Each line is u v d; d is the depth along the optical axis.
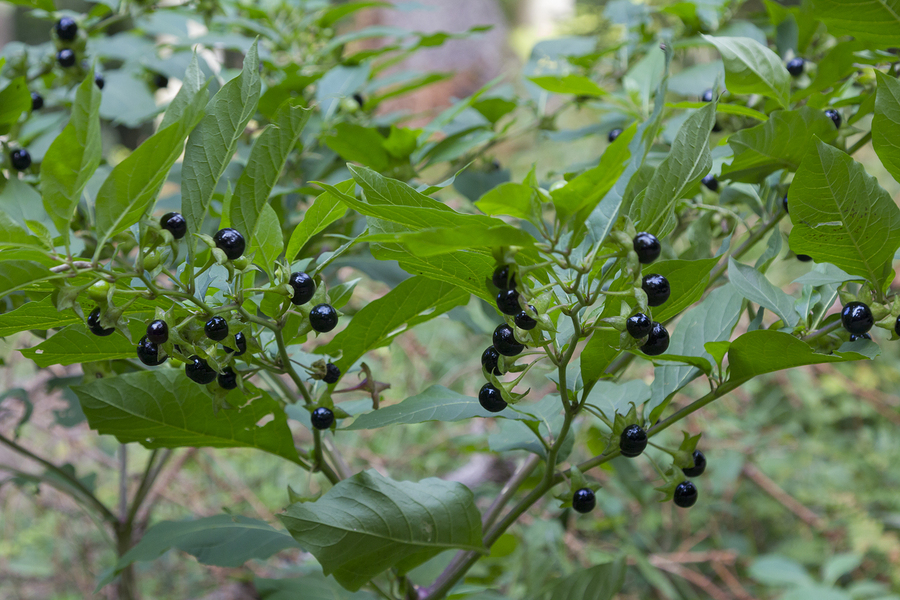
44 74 1.19
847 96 1.09
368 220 0.85
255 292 0.82
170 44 1.25
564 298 0.84
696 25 1.37
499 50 4.78
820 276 0.87
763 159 0.95
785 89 0.95
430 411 0.89
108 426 0.92
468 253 0.83
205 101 0.76
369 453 2.09
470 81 4.59
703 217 1.02
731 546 2.37
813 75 1.07
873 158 3.09
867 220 0.82
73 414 1.19
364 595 1.06
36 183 1.13
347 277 1.64
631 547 1.90
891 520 2.37
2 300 1.01
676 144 0.78
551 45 1.40
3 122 1.05
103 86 1.20
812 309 0.90
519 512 0.93
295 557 1.82
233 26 1.43
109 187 0.75
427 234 0.72
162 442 0.95
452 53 4.61
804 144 0.94
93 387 0.90
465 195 1.30
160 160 0.75
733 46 0.95
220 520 1.01
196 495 2.04
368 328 0.93
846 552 2.33
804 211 0.82
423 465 2.11
